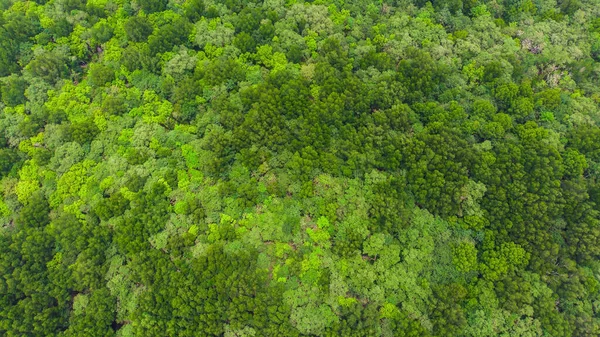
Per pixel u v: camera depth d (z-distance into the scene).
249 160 48.66
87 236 45.47
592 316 45.31
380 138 49.81
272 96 51.75
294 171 48.59
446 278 46.38
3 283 42.56
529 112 52.84
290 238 45.84
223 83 53.78
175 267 43.97
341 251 45.25
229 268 42.59
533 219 46.75
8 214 47.19
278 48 57.53
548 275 46.28
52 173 48.62
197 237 45.16
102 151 50.09
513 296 44.47
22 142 50.09
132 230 44.94
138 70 55.03
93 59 57.66
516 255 45.75
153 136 50.81
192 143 50.50
